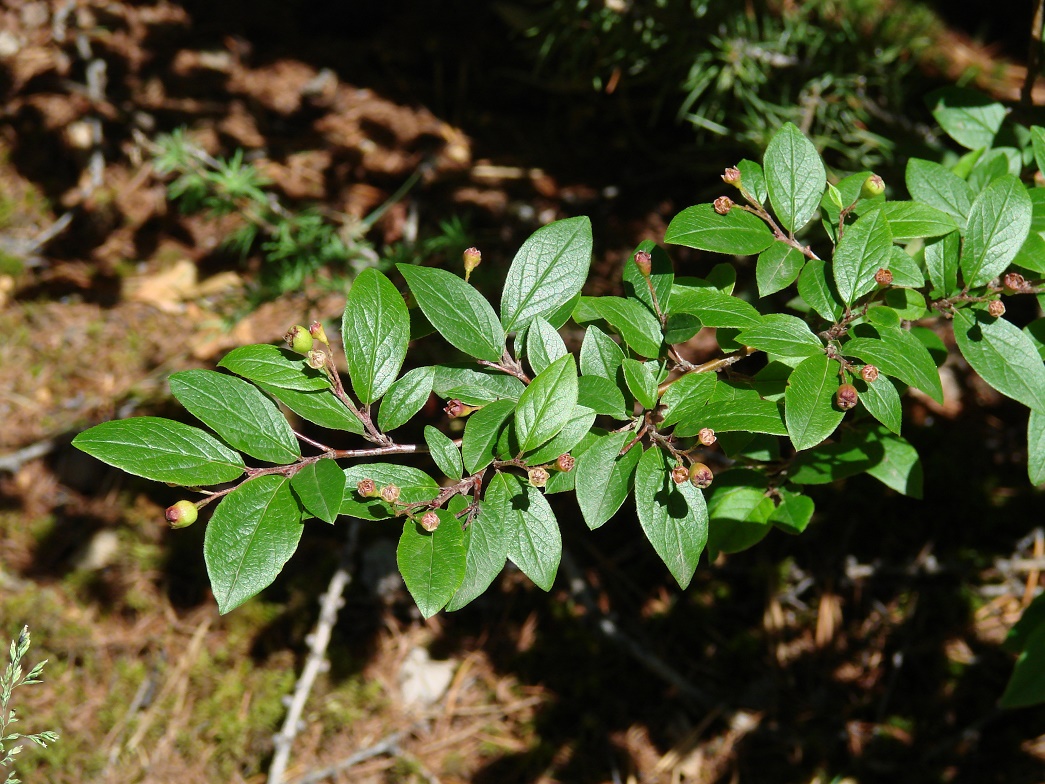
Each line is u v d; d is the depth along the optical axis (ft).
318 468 1.23
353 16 3.79
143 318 3.10
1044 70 1.87
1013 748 2.34
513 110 3.56
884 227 1.32
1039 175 1.82
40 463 2.84
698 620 2.60
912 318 1.38
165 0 3.78
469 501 1.28
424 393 1.32
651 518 1.26
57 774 2.33
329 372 1.30
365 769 2.39
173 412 2.84
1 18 3.65
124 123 3.43
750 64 2.53
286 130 3.46
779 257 1.35
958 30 3.63
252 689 2.48
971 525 2.65
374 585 2.66
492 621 2.66
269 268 3.00
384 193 3.25
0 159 3.40
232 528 1.21
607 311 1.34
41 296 3.14
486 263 3.01
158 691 2.48
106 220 3.31
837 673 2.52
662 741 2.45
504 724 2.48
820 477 1.51
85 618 2.58
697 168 3.05
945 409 2.84
